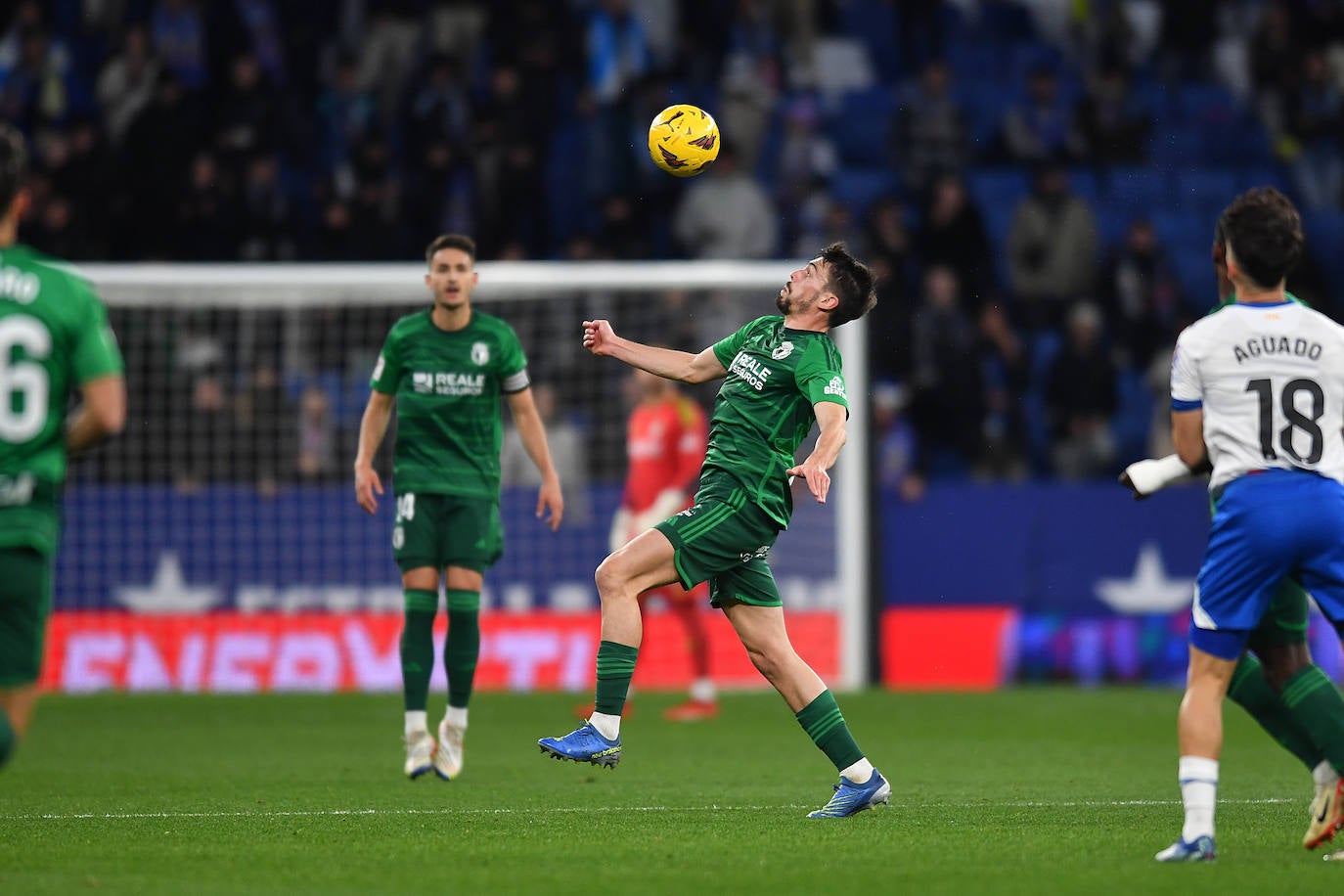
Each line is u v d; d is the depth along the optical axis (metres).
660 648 49.28
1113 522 51.00
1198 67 75.06
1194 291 69.56
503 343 27.55
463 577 27.20
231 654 47.53
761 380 21.33
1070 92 74.31
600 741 20.66
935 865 17.45
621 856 18.20
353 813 22.64
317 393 49.94
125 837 19.95
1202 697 17.42
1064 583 50.66
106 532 47.50
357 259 58.25
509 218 60.31
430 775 28.23
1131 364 62.25
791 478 20.28
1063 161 69.75
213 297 47.44
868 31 74.00
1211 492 17.81
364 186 58.56
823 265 21.38
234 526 48.06
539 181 60.59
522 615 48.69
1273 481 16.94
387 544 48.75
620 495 49.59
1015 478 57.41
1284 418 17.00
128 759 31.09
